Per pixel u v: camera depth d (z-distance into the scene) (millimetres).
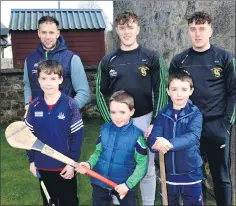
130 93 2227
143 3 3943
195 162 2014
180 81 1930
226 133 2170
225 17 2422
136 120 2277
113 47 5242
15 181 3363
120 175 1976
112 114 1970
